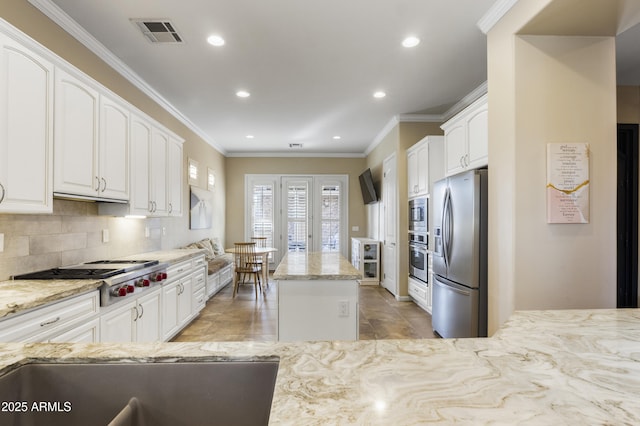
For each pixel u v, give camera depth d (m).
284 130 5.59
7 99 1.66
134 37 2.69
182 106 4.38
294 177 7.45
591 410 0.63
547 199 2.14
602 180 2.16
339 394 0.68
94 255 2.83
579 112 2.16
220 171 6.92
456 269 2.84
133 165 2.88
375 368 0.80
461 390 0.70
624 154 3.43
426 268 4.20
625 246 3.41
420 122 4.86
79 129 2.19
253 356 0.88
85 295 1.93
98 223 2.88
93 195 2.34
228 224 7.36
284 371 0.78
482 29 2.49
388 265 5.53
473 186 2.59
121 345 0.95
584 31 2.11
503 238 2.26
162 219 4.18
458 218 2.82
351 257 7.35
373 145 6.54
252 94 3.96
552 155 2.13
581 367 0.82
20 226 2.10
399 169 4.87
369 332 3.55
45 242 2.30
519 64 2.15
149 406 0.88
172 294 3.21
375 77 3.49
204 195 5.75
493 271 2.39
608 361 0.85
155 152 3.30
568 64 2.16
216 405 0.88
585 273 2.15
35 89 1.83
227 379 0.88
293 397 0.67
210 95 3.99
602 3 1.83
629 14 1.92
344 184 7.46
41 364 0.88
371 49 2.91
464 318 2.70
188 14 2.39
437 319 3.28
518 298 2.13
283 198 7.44
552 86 2.15
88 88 2.28
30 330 1.56
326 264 2.76
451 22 2.50
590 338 1.02
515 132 2.14
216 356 0.88
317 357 0.86
